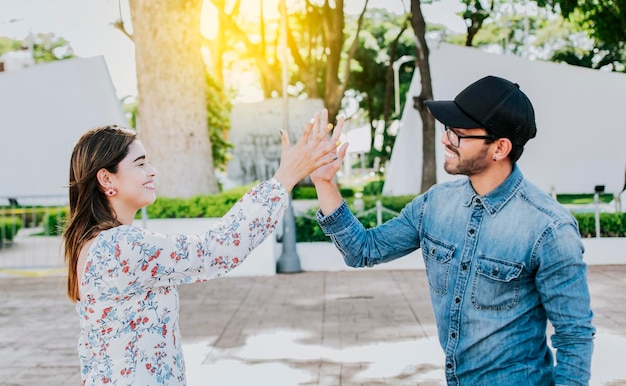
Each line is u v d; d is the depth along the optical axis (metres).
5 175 15.73
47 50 22.69
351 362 6.42
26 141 15.80
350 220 2.73
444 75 16.36
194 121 14.97
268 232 2.41
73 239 2.44
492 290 2.39
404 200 13.98
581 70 15.74
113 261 2.30
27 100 15.85
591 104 15.69
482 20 19.41
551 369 2.42
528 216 2.38
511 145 2.40
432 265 2.55
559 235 2.31
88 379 2.39
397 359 6.48
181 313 8.75
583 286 2.31
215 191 15.23
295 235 11.96
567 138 15.68
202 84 15.16
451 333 2.46
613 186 15.63
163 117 14.85
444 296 2.50
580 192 15.66
